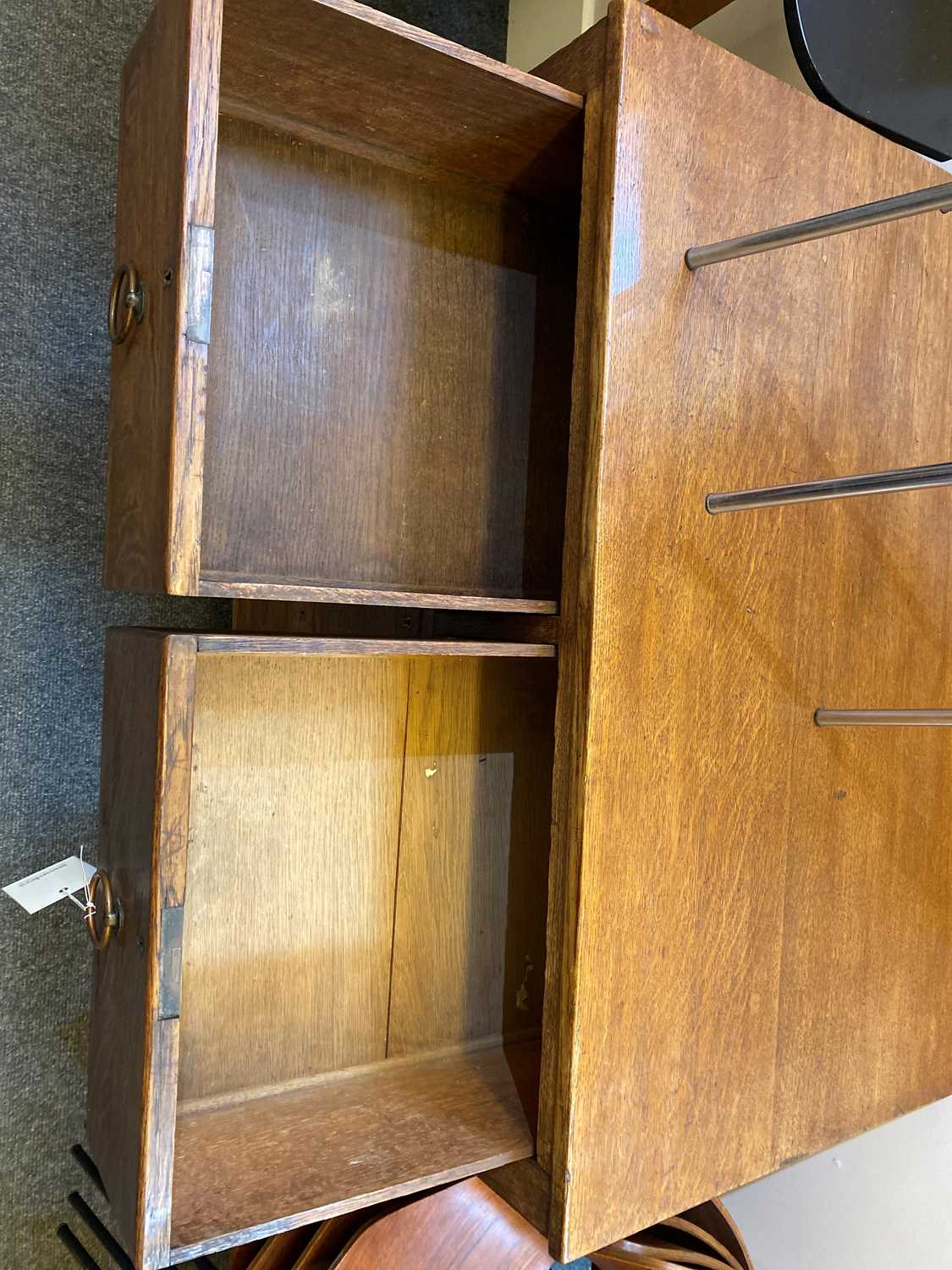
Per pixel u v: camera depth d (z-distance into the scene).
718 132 0.79
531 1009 1.04
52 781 1.02
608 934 0.75
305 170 0.85
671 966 0.79
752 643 0.83
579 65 0.77
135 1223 0.64
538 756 1.04
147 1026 0.64
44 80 1.02
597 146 0.75
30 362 1.01
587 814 0.73
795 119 0.85
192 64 0.62
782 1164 0.86
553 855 0.76
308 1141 0.79
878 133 0.98
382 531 0.91
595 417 0.74
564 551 0.76
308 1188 0.72
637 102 0.74
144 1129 0.64
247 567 0.83
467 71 0.71
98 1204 1.05
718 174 0.79
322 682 0.91
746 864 0.83
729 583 0.81
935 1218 1.00
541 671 1.04
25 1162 1.01
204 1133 0.80
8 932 1.00
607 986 0.75
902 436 0.95
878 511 0.93
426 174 0.92
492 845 1.01
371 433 0.90
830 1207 1.11
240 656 0.86
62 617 1.02
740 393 0.81
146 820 0.66
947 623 1.00
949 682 1.00
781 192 0.84
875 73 0.95
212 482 0.82
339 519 0.88
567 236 1.01
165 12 0.68
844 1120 0.91
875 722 0.84
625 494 0.75
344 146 0.87
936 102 1.01
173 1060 0.65
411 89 0.75
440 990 0.98
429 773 0.97
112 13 1.06
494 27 1.35
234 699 0.86
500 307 0.97
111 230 1.06
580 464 0.75
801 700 0.87
